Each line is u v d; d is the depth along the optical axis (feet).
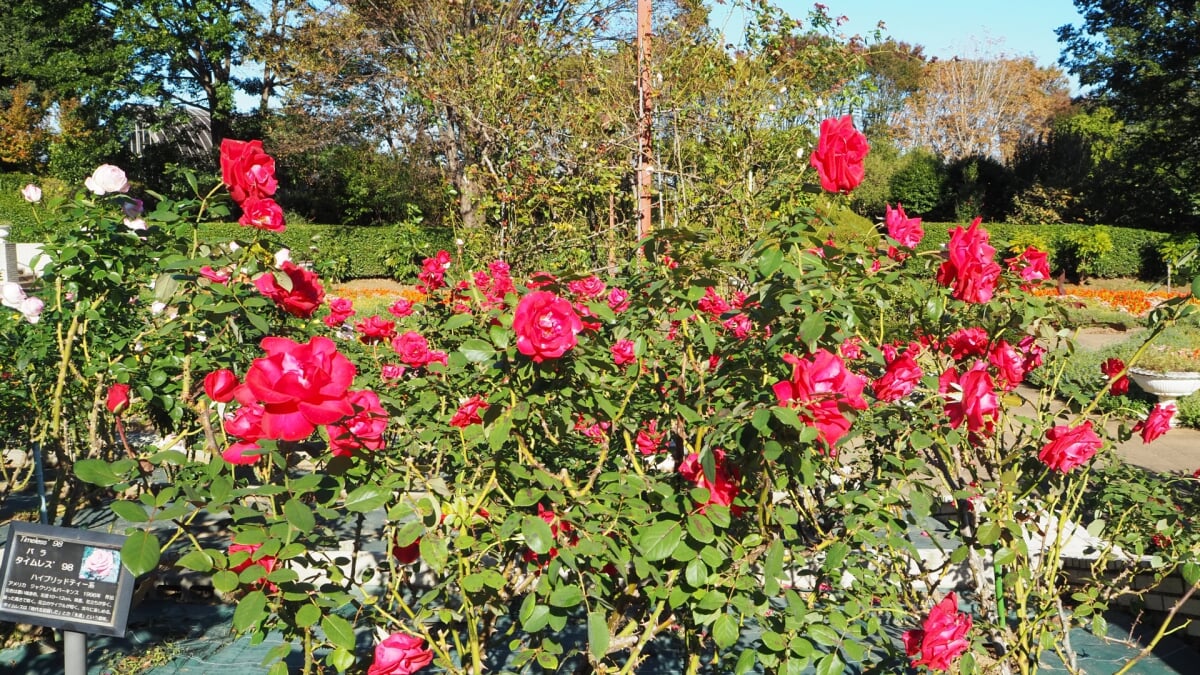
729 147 27.35
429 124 49.37
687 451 7.07
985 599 9.50
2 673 11.99
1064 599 13.73
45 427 14.53
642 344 7.32
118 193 11.43
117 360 11.91
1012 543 7.95
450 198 33.88
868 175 110.93
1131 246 83.46
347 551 14.24
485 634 7.71
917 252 8.54
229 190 7.93
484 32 33.86
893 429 8.14
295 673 10.34
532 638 8.00
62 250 10.81
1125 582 13.44
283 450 6.85
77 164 88.48
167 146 97.91
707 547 5.77
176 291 7.70
